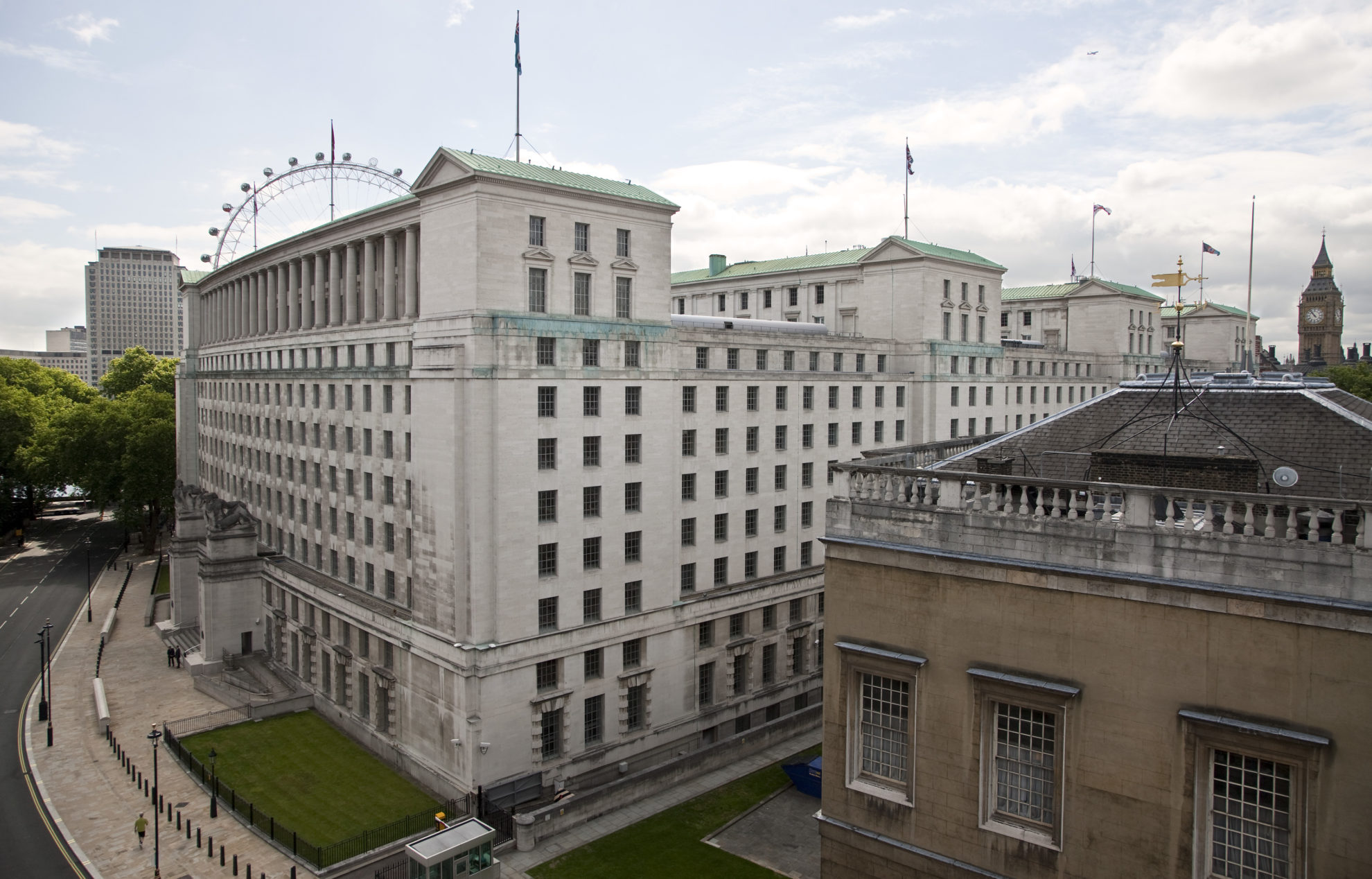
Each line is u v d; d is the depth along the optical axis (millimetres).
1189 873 21953
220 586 81250
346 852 48625
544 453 57031
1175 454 28203
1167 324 159000
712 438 68500
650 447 62875
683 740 65062
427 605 57406
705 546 68250
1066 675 23734
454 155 54844
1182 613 22094
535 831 49688
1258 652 21125
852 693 27500
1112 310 127562
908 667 26234
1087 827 23375
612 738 60688
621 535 61156
